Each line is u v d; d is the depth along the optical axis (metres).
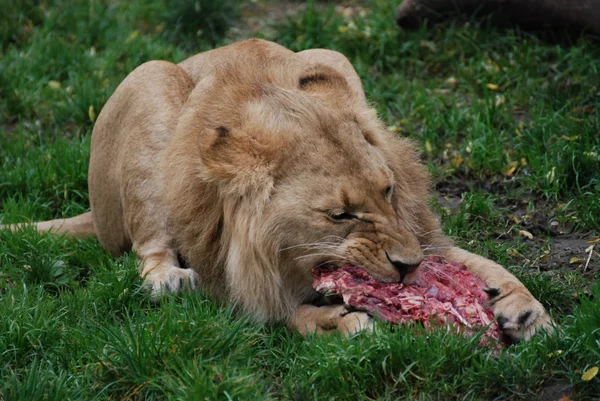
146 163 10.84
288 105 9.27
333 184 8.84
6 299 9.88
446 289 9.18
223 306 9.91
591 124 13.71
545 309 9.55
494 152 13.65
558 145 13.30
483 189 13.29
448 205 12.89
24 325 9.40
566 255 11.27
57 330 9.45
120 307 10.07
